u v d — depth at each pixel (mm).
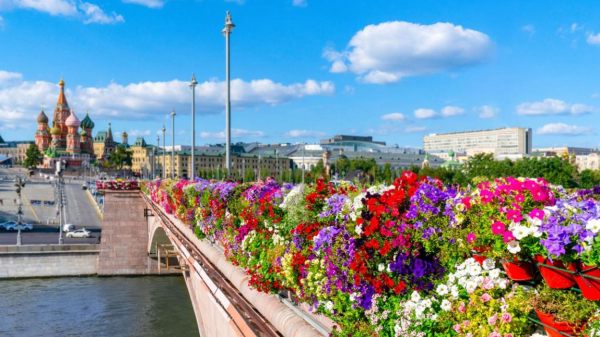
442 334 7449
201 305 24250
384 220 8523
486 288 6773
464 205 7391
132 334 44031
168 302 54469
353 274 9227
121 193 69500
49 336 43281
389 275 8391
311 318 11422
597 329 5688
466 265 7199
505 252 6543
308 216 12039
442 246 7750
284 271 12266
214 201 20266
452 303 7320
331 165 174125
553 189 8719
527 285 6797
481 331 6719
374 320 8688
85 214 120188
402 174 8969
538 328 6605
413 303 7852
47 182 193000
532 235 6137
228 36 31359
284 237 13164
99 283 63469
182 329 45562
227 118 31141
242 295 14953
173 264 69812
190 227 26625
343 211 10289
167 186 41125
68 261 67938
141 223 69250
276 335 11828
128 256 68062
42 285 62094
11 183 182375
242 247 15445
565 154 104875
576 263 5891
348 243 9359
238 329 14328
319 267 10719
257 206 14977
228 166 30797
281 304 12695
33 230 96312
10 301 54344
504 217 6652
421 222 7934
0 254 65750
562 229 5754
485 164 110875
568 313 5914
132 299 55594
